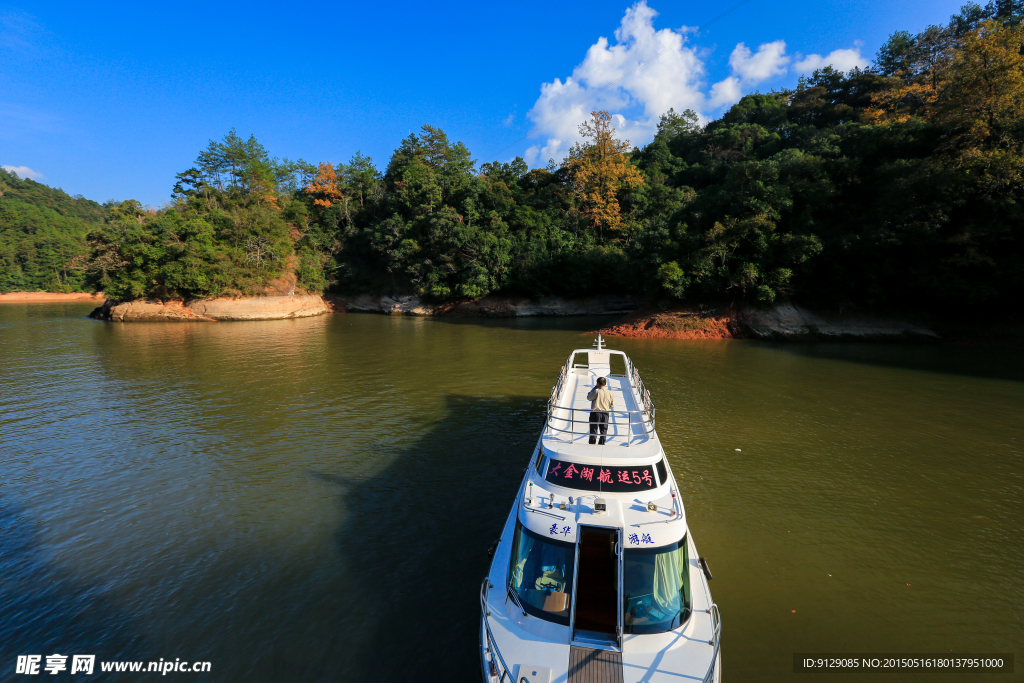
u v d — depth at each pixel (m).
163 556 11.27
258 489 14.66
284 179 103.94
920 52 97.56
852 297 42.38
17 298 115.56
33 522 12.79
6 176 191.00
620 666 6.75
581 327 55.88
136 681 7.83
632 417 12.52
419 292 76.12
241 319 66.00
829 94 108.88
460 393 25.36
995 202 35.16
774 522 12.51
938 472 15.39
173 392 25.88
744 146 98.88
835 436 18.52
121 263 65.06
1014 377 27.67
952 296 38.00
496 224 73.44
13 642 8.69
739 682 7.59
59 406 23.36
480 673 7.87
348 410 22.56
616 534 8.37
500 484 14.89
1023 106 35.62
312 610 9.41
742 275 43.09
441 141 104.38
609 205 79.88
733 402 23.03
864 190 44.09
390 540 11.85
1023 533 11.98
